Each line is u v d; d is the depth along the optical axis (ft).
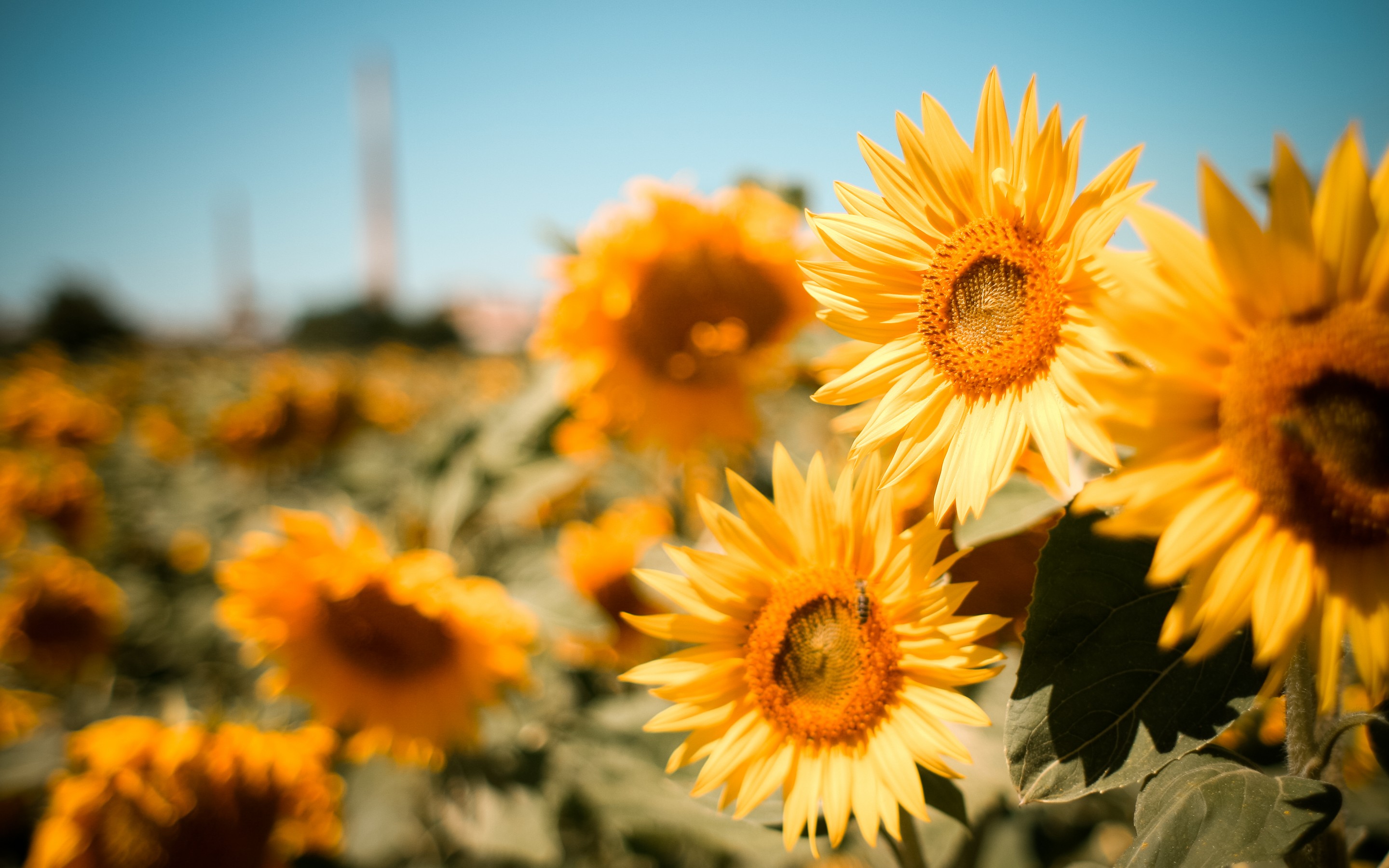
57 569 3.55
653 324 2.54
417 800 2.50
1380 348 0.80
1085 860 2.12
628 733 2.30
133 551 4.55
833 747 1.22
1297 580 0.82
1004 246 1.09
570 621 2.36
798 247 2.52
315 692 2.40
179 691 2.52
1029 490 1.31
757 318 2.56
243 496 4.81
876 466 1.23
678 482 3.05
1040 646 1.02
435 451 2.90
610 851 2.56
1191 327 0.84
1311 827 0.90
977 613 1.45
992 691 1.53
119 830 2.02
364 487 4.24
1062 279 1.04
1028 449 1.30
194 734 2.13
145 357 14.17
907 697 1.19
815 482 1.26
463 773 2.50
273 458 4.95
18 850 2.49
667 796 1.98
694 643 1.30
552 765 2.37
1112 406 0.85
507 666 2.38
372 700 2.40
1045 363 1.05
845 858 1.85
